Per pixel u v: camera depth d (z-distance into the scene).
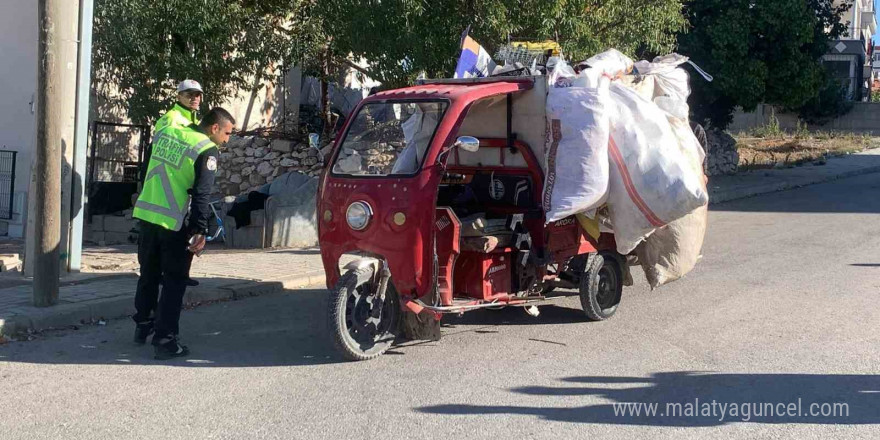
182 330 7.51
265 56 13.88
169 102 13.68
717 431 5.05
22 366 6.36
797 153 28.14
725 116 23.27
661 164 6.91
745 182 20.72
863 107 38.16
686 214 7.04
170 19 12.95
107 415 5.34
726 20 19.77
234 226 12.48
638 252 7.95
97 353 6.73
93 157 14.46
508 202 7.61
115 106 15.12
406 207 6.37
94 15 12.56
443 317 8.08
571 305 8.59
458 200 7.62
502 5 11.17
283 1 14.56
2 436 4.99
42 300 7.59
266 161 14.76
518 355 6.74
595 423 5.19
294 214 12.51
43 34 7.36
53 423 5.20
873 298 8.67
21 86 13.33
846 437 4.95
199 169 6.47
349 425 5.18
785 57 20.61
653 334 7.38
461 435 5.00
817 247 11.95
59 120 7.52
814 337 7.19
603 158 6.93
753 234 13.32
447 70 11.79
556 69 7.30
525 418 5.28
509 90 7.11
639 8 12.46
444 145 6.52
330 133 15.93
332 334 6.35
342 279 6.40
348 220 6.52
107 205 14.18
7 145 13.45
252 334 7.39
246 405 5.54
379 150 6.97
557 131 7.01
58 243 7.65
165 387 5.91
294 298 8.91
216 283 9.05
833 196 18.83
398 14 11.12
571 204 6.86
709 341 7.12
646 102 7.12
